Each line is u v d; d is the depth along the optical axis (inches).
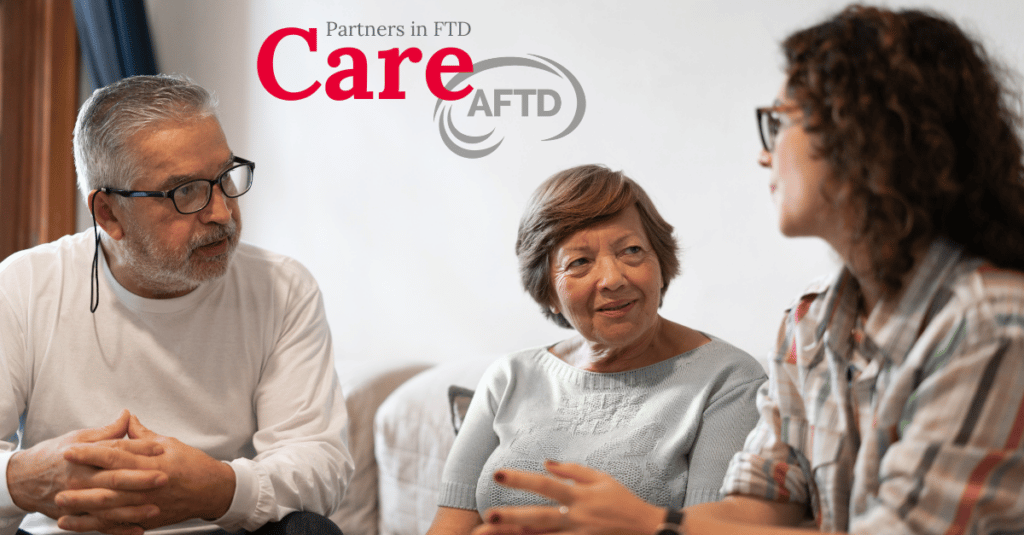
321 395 67.7
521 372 68.4
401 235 126.2
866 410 41.2
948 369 35.0
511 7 116.3
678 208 102.2
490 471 63.2
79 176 62.4
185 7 149.1
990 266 37.1
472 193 119.5
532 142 114.3
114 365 64.1
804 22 92.4
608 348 63.9
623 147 106.7
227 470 55.8
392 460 93.9
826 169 37.5
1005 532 34.6
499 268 116.9
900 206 36.1
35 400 63.4
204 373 65.9
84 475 52.2
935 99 35.7
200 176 59.3
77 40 150.3
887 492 35.7
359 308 130.5
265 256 71.0
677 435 59.5
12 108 145.9
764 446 47.8
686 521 36.3
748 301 96.8
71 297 64.1
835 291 43.5
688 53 101.3
